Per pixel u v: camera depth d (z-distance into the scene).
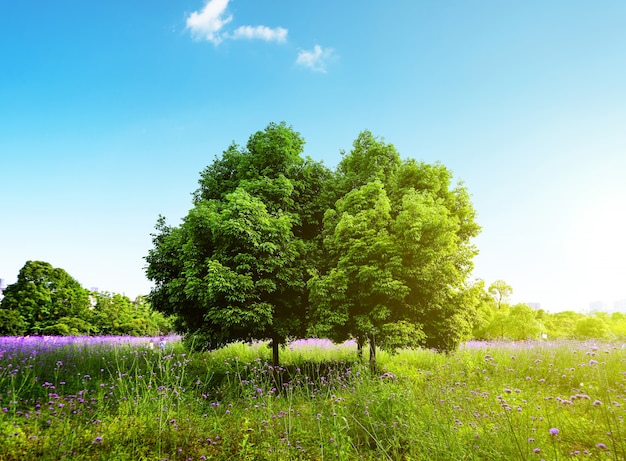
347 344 16.94
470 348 13.91
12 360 8.88
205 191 13.09
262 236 10.11
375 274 9.79
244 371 10.34
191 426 5.70
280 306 11.08
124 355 10.96
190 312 11.35
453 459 3.86
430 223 9.87
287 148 12.37
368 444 4.79
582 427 4.53
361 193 11.41
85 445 4.81
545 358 10.13
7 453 4.41
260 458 4.78
